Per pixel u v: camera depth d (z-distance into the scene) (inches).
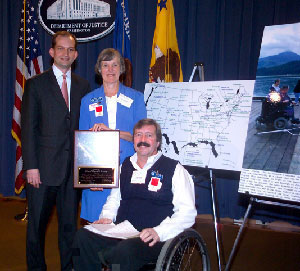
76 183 82.0
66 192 88.5
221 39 143.4
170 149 99.7
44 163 85.4
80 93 92.4
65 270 91.7
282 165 81.0
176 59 138.3
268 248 118.0
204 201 150.1
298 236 130.4
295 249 117.4
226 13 143.3
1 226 136.3
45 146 85.5
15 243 119.0
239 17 141.0
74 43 88.4
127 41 146.5
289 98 83.0
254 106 88.0
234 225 141.6
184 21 149.3
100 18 158.2
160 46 134.1
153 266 69.2
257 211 142.3
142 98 92.7
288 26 85.9
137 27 155.1
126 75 144.1
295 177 78.8
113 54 85.8
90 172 81.7
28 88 85.7
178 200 72.8
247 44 139.8
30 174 84.3
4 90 173.3
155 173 75.6
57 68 88.6
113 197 81.4
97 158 81.7
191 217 71.0
